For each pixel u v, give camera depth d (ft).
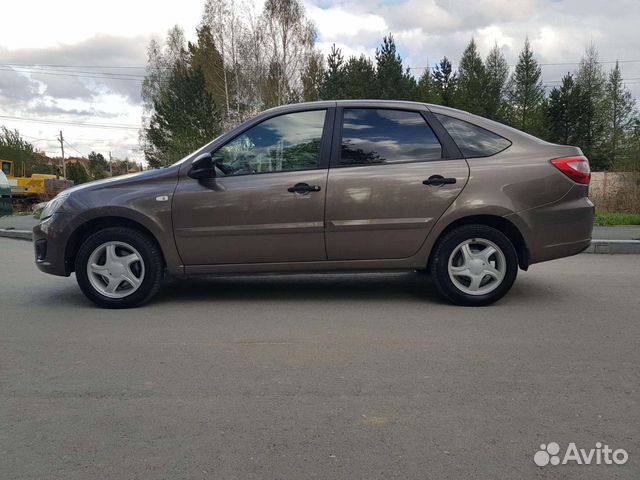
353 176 16.03
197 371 11.64
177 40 164.76
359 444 8.65
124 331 14.46
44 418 9.61
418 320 15.21
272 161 16.46
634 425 9.19
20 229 42.91
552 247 16.20
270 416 9.59
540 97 171.94
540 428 9.10
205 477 7.82
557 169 16.10
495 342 13.30
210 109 117.50
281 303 17.28
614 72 167.84
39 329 14.71
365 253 16.25
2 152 185.57
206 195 16.08
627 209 47.34
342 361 12.12
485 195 15.89
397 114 16.69
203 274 16.52
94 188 16.51
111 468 8.06
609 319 15.24
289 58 127.03
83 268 16.52
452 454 8.34
